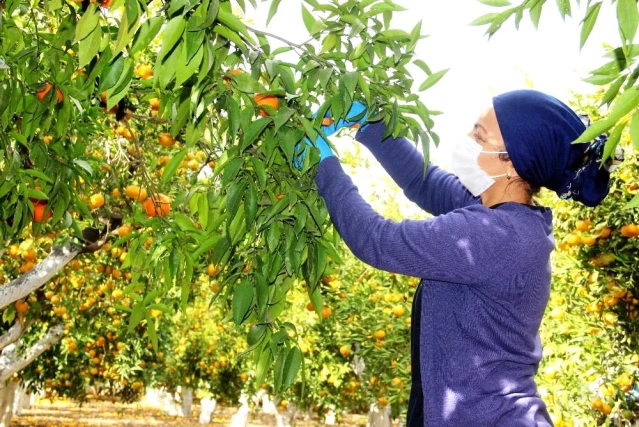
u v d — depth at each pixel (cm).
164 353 1352
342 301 934
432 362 172
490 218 171
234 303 196
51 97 245
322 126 203
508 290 168
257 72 178
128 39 158
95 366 1201
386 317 867
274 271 201
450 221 171
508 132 174
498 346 170
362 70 196
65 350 1072
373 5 190
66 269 740
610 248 532
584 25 150
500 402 166
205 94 184
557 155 173
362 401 1316
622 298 540
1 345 679
